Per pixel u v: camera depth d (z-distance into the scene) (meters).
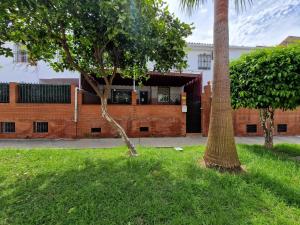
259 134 13.17
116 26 4.79
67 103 11.52
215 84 5.41
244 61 7.49
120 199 3.87
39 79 15.62
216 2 5.41
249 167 5.41
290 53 6.47
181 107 12.47
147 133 12.20
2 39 5.23
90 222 3.28
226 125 5.28
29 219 3.37
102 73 6.67
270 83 6.71
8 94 11.29
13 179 4.82
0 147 9.11
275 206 3.70
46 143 10.21
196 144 10.21
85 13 4.89
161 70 6.62
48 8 4.52
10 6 4.41
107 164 5.65
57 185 4.43
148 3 5.16
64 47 5.91
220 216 3.35
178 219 3.30
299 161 6.27
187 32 5.95
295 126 13.48
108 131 11.81
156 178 4.69
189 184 4.32
